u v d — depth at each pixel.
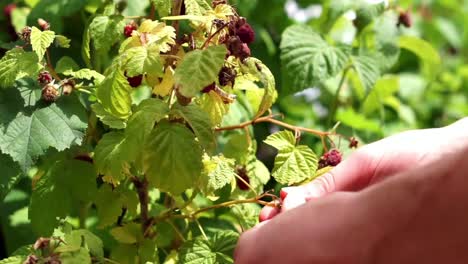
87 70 0.79
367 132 1.24
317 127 1.33
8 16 1.07
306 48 1.02
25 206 1.00
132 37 0.75
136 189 0.85
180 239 0.88
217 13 0.75
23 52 0.78
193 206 0.87
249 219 0.86
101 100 0.73
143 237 0.82
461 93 2.15
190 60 0.69
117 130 0.83
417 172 0.53
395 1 1.23
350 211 0.55
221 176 0.78
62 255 0.74
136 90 0.97
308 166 0.80
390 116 1.44
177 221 0.93
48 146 0.76
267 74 0.74
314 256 0.55
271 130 1.24
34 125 0.77
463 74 2.15
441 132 0.73
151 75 0.72
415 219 0.53
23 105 0.77
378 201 0.54
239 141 0.86
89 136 0.84
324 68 1.01
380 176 0.73
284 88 1.01
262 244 0.57
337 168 0.74
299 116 1.42
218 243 0.82
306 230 0.56
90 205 0.94
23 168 0.75
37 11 0.98
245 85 0.82
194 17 0.73
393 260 0.54
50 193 0.81
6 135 0.76
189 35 0.76
